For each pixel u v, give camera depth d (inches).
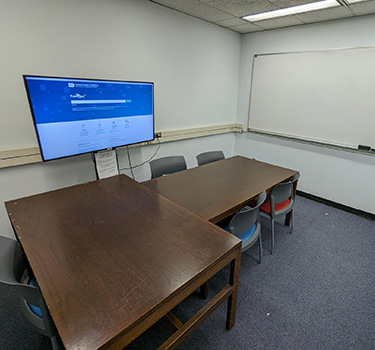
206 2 100.3
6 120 81.0
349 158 122.4
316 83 126.6
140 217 57.6
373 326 63.5
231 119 169.3
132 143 106.3
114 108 95.4
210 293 73.4
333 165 129.2
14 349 57.1
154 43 111.6
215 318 65.4
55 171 96.5
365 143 116.0
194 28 125.1
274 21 121.7
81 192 71.6
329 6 97.3
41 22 80.1
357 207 124.1
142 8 103.0
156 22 109.3
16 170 87.1
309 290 75.1
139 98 103.1
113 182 79.9
